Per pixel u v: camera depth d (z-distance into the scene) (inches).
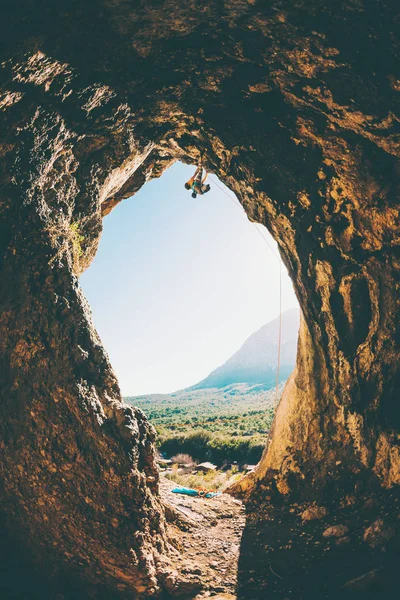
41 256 266.2
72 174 334.0
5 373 251.3
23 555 248.2
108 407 263.6
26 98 243.3
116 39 248.7
